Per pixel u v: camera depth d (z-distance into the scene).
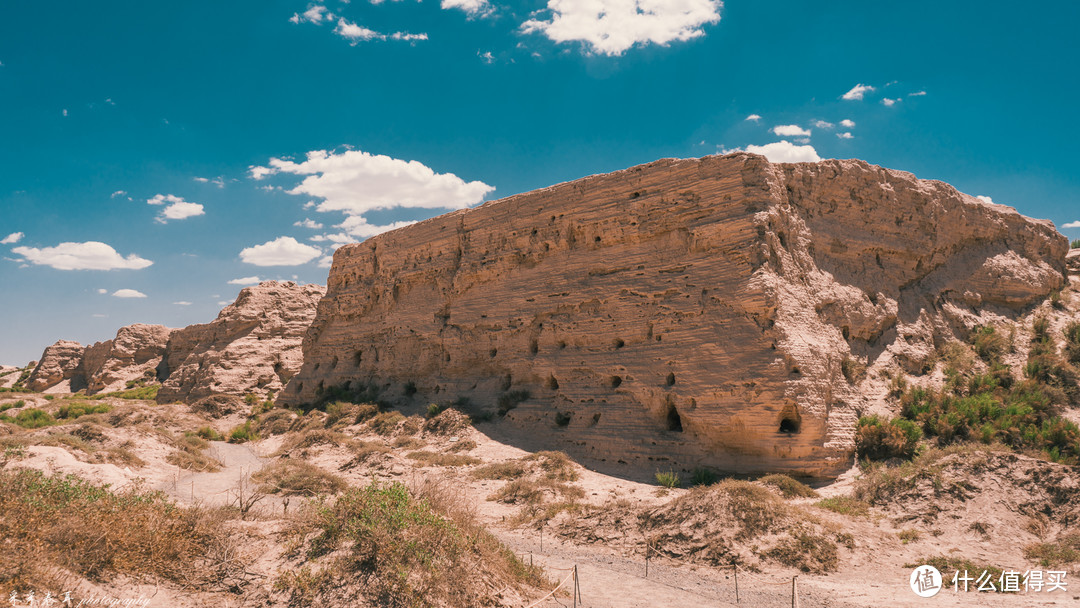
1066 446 20.86
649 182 27.89
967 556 15.02
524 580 12.61
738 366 22.88
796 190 26.88
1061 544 15.13
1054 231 35.25
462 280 34.97
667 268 26.52
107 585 9.68
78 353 84.25
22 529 9.89
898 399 25.55
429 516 11.98
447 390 34.69
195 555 10.95
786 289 23.77
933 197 31.00
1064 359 27.36
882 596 12.76
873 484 18.84
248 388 51.44
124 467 23.22
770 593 13.04
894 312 28.14
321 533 11.39
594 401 27.59
